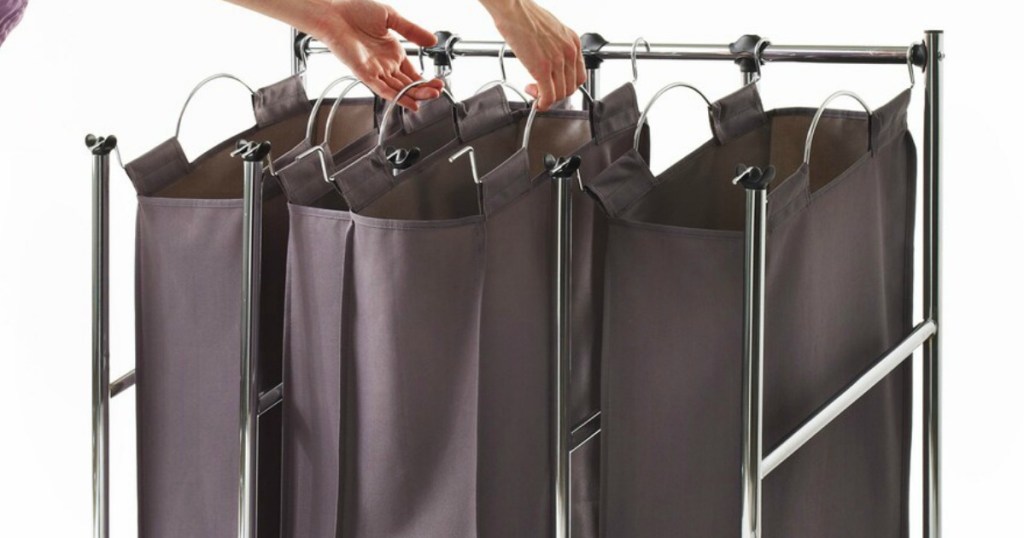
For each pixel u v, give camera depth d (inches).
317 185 73.4
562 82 74.8
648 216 73.2
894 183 75.0
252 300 73.5
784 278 68.2
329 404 72.2
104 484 83.0
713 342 69.1
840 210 70.7
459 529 69.9
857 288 72.6
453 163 74.2
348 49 79.1
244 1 77.5
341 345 69.8
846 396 70.3
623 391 72.2
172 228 77.6
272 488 81.7
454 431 69.4
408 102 78.3
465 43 85.0
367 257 68.7
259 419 80.3
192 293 77.4
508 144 80.6
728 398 69.1
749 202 64.5
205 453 78.5
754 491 66.2
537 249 71.2
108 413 82.7
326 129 79.9
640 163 72.3
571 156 70.6
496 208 68.6
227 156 81.2
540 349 71.9
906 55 73.5
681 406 70.4
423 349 68.7
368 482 70.4
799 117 76.8
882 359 72.6
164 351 79.0
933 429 77.0
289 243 72.9
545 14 73.9
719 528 70.2
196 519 79.5
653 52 80.0
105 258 81.1
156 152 78.7
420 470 69.8
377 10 79.0
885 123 72.4
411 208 72.3
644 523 72.4
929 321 75.8
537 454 72.4
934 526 77.8
